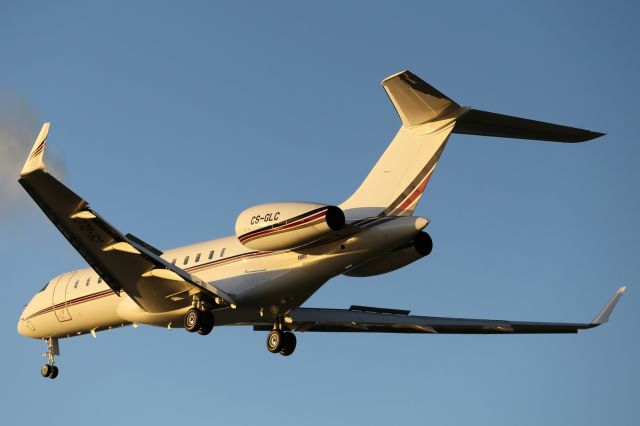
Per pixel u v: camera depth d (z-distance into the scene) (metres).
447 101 46.12
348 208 50.28
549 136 47.00
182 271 50.97
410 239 49.47
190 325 53.03
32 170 43.09
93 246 49.62
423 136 48.59
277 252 52.47
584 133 46.22
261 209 49.09
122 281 52.94
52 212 46.56
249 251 53.91
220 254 55.34
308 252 50.81
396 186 49.12
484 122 47.28
